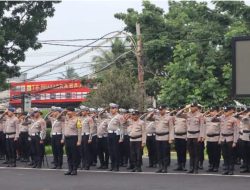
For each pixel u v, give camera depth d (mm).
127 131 18938
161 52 33125
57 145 18219
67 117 16359
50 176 15984
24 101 30469
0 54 26938
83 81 35875
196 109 16578
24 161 20969
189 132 16516
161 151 16812
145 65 34250
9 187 13758
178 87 29266
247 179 14812
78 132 16250
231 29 30188
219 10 32469
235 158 18562
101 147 18453
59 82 44969
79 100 44156
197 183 14000
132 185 13766
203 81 29500
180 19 33438
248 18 31391
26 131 20547
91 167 18875
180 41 30922
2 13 26656
